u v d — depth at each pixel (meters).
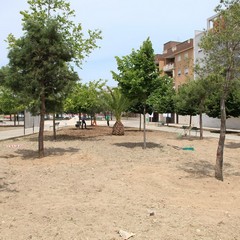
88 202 6.64
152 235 4.86
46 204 6.53
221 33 8.98
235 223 5.51
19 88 12.69
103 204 6.48
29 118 33.00
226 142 20.14
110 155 13.63
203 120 46.69
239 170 11.07
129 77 15.52
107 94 24.64
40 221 5.46
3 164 11.42
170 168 10.68
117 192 7.50
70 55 13.09
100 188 7.89
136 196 7.19
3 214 5.87
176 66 62.50
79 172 9.98
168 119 57.41
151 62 15.59
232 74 9.13
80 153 13.89
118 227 5.18
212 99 22.23
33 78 12.45
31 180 8.88
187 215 5.89
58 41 12.93
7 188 7.96
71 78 13.45
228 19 8.91
